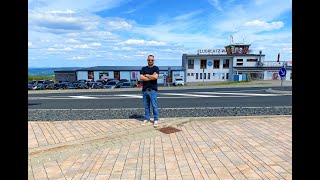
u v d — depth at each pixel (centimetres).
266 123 759
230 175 387
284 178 372
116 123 763
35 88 3878
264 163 434
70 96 1811
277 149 509
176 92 2058
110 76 5306
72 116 899
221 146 536
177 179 376
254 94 1811
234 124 752
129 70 5341
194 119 813
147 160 458
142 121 792
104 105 1265
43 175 398
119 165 436
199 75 5747
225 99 1495
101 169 419
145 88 726
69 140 577
